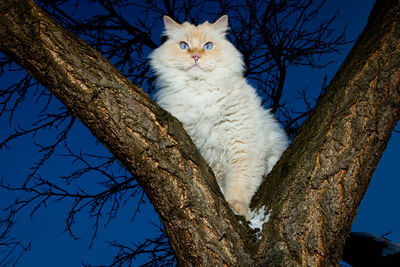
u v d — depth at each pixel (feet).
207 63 10.93
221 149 10.48
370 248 9.11
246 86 11.03
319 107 7.02
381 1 7.46
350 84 6.60
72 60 5.73
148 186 5.89
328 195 6.05
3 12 5.70
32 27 5.70
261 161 10.12
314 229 5.96
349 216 6.10
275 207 6.42
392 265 8.52
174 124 6.07
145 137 5.79
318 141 6.48
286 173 6.69
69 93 5.70
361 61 6.70
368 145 6.20
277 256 5.89
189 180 5.84
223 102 10.20
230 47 11.78
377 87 6.37
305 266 5.79
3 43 5.74
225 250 5.69
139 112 5.86
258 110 10.89
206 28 11.98
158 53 11.86
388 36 6.63
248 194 9.44
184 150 5.97
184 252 5.76
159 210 5.92
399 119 6.70
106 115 5.70
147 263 15.71
